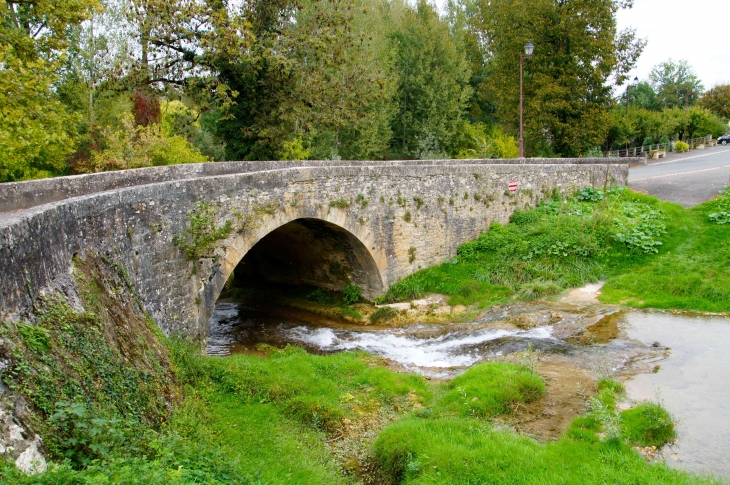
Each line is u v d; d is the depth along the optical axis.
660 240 18.02
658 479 7.04
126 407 6.30
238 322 17.25
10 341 4.93
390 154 33.72
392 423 9.18
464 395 9.94
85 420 5.11
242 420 8.47
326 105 21.36
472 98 42.19
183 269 10.73
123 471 4.66
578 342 12.90
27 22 19.36
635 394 9.92
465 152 32.97
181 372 8.88
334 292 18.86
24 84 12.93
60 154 17.48
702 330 13.02
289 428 8.69
